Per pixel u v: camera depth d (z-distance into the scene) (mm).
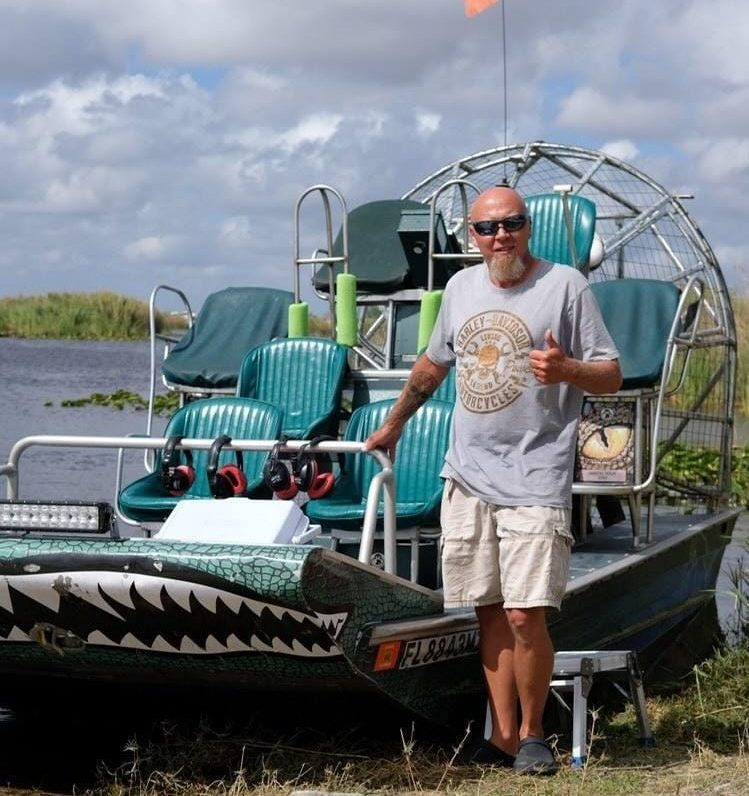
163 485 6250
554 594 5203
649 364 7219
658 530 8109
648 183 8859
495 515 5309
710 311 8500
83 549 4918
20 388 25250
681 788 4961
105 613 4992
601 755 5500
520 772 5199
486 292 5391
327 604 4848
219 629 4938
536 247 8078
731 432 8922
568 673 5508
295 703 5789
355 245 8289
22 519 5039
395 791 5043
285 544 4898
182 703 6016
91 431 16703
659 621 7684
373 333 9109
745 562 9945
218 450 5801
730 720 5992
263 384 7363
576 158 9070
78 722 6258
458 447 5398
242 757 5305
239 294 8266
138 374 30562
